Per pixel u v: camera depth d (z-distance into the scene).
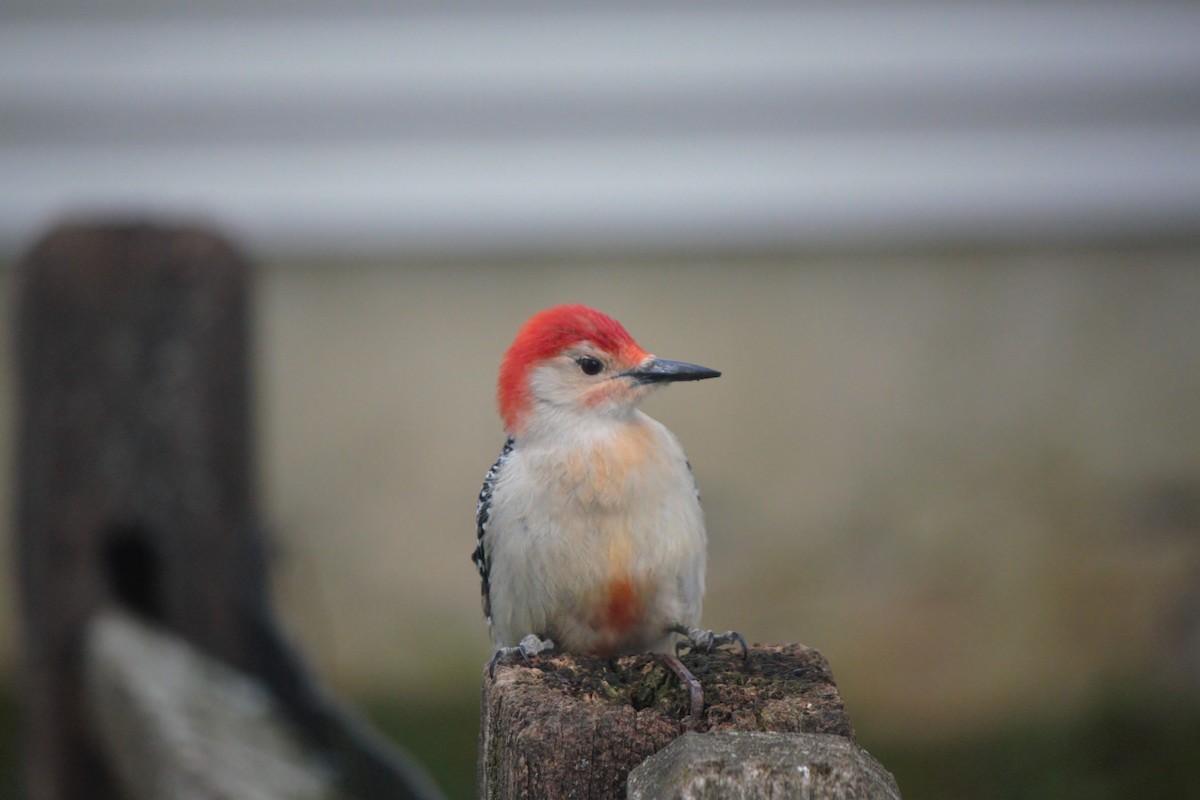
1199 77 14.41
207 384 7.77
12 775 10.51
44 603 7.63
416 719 11.88
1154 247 14.52
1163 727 11.35
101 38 14.46
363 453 14.38
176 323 7.72
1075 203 14.57
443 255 14.91
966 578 13.14
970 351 14.45
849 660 12.55
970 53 14.51
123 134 14.64
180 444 7.73
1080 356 14.33
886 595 13.16
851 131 14.69
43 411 7.66
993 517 13.45
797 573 13.38
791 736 3.36
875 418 14.25
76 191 14.67
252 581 7.91
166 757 5.61
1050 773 10.86
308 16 14.55
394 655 12.99
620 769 3.74
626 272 14.88
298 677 7.67
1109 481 13.68
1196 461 13.72
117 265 7.68
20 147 14.56
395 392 14.64
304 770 6.68
